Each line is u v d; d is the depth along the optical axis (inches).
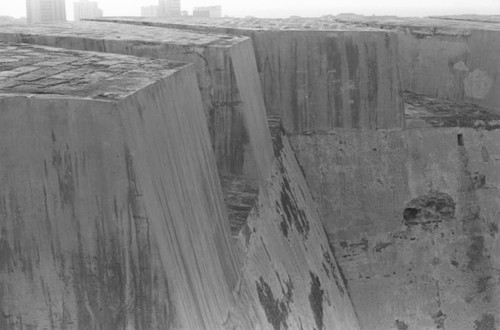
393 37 401.4
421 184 409.7
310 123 410.9
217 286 186.7
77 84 159.9
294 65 402.6
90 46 274.1
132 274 147.1
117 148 141.6
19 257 149.3
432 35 471.2
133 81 164.9
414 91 490.0
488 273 403.2
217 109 285.3
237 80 281.3
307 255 320.5
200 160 198.4
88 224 146.0
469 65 447.5
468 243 406.6
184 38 301.3
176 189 168.1
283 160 366.9
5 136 144.6
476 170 411.2
